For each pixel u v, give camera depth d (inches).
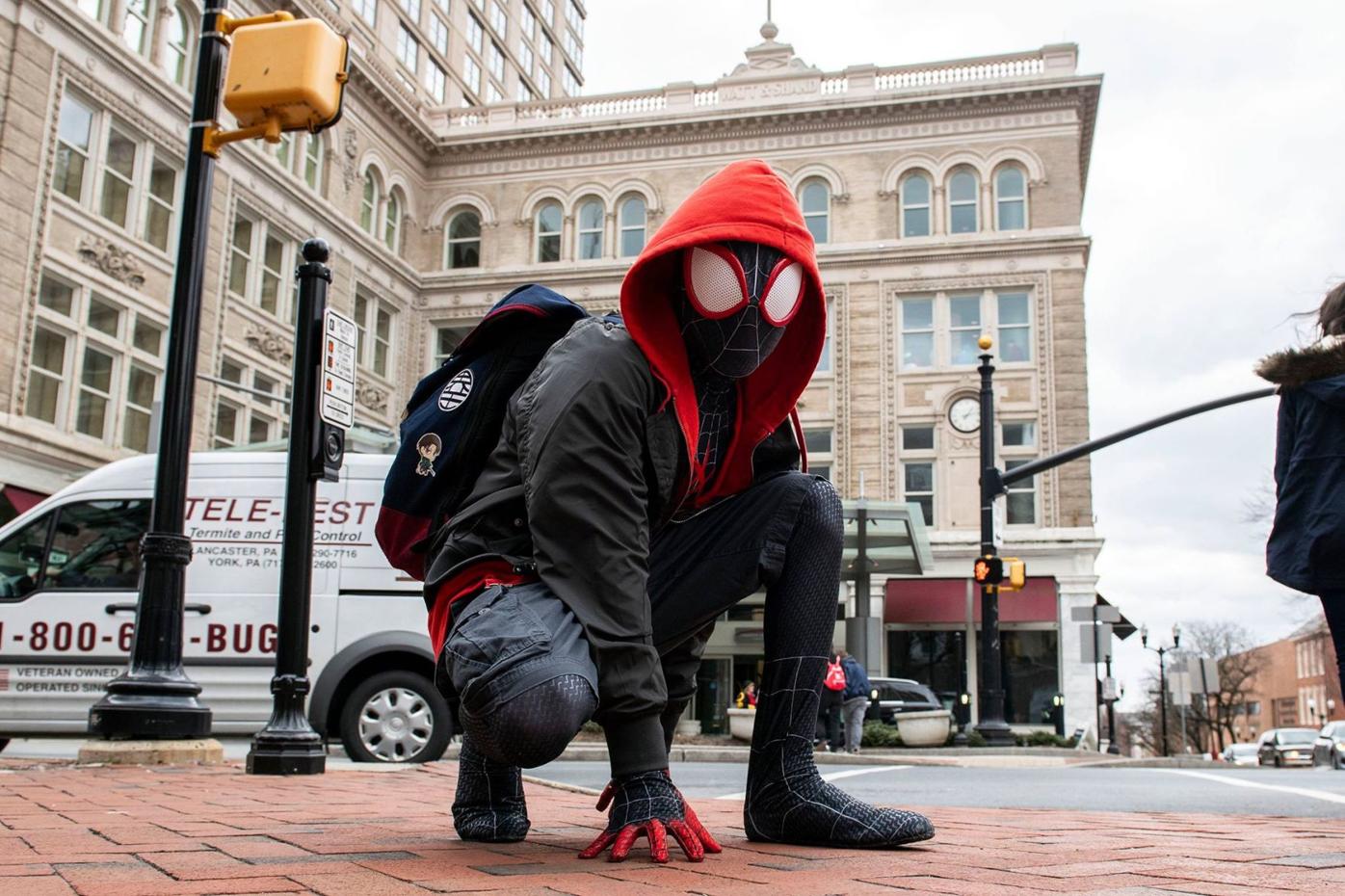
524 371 106.0
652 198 1339.8
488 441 106.0
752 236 99.4
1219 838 126.3
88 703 393.4
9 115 839.1
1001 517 1191.6
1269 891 80.5
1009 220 1254.9
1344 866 98.0
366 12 1466.5
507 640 87.7
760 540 107.8
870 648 971.9
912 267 1250.6
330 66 295.1
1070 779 349.4
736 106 1307.8
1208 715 3435.0
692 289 100.3
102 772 251.1
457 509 106.1
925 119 1277.1
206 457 410.6
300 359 272.8
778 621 109.3
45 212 864.9
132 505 407.2
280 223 1138.0
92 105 924.0
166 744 278.1
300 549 269.6
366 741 382.3
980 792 277.7
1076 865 95.6
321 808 157.6
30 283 848.9
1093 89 1240.8
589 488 93.3
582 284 1339.8
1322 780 358.9
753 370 104.2
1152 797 260.2
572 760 544.7
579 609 91.1
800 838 107.7
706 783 313.0
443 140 1392.7
